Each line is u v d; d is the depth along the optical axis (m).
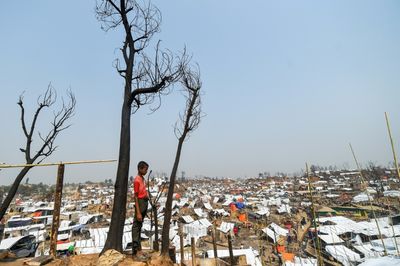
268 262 31.19
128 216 50.25
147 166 7.07
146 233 32.44
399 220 32.16
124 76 7.88
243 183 174.50
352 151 12.64
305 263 26.05
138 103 7.92
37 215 60.88
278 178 173.25
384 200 43.66
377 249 22.89
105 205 76.25
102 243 28.70
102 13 8.53
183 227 46.06
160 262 6.05
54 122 11.45
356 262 21.09
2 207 9.28
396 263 5.14
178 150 8.91
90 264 6.04
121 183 6.75
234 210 71.69
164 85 7.79
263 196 103.94
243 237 45.84
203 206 83.25
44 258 6.45
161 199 60.78
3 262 6.53
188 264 9.10
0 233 12.64
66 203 91.06
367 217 38.03
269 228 44.59
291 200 81.69
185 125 9.20
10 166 6.63
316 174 147.75
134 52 8.05
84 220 53.47
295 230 46.41
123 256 5.98
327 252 25.42
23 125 10.69
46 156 10.91
